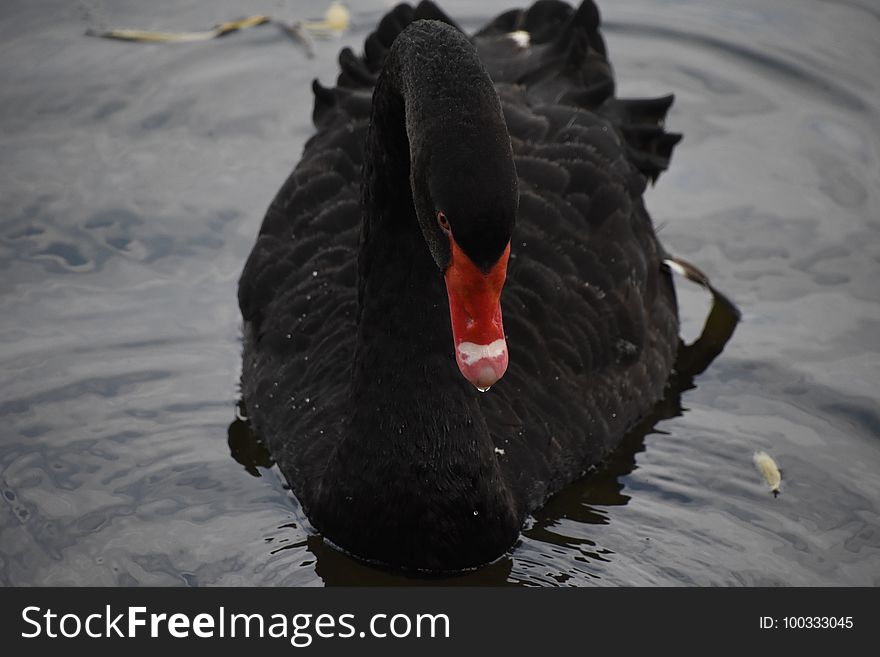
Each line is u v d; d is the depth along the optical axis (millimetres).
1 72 15406
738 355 12102
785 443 11086
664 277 12305
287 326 10852
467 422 9266
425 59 7598
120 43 16047
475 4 17125
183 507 10352
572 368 10617
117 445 11000
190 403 11492
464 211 7250
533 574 9695
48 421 11219
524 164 11078
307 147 12398
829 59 15969
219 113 15211
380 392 9250
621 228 11250
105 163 14359
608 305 10914
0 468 10664
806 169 14430
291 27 16359
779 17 16812
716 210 13938
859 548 9938
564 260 10797
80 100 15172
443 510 9305
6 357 11883
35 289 12711
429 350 9133
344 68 12836
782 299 12758
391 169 8688
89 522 10133
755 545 10008
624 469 10891
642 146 12406
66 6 16703
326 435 10102
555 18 13734
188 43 16156
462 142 7293
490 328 7535
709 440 11164
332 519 9656
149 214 13711
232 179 14250
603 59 13125
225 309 12602
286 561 9766
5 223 13445
